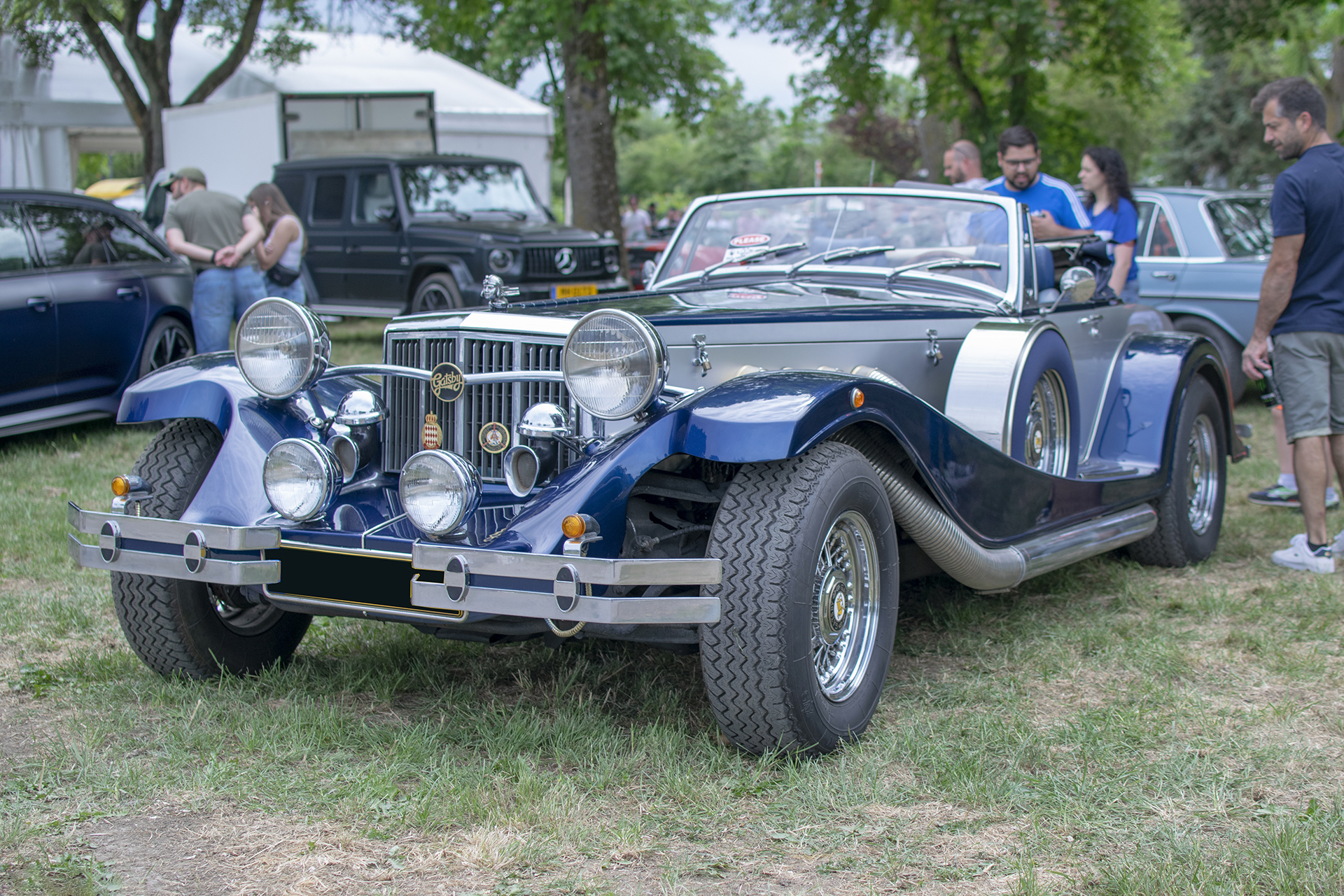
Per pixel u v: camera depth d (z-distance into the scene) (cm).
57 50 1576
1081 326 445
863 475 291
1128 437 464
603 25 1272
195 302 775
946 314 378
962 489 329
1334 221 453
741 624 268
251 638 347
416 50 1891
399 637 381
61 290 705
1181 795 265
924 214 426
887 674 333
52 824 248
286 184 1270
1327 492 574
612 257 1177
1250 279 826
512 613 260
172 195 812
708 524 320
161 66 1568
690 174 7619
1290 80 464
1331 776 277
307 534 292
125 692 331
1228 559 499
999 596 436
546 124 1484
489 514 289
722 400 279
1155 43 1662
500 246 1084
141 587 323
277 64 1716
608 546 272
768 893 223
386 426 335
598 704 322
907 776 278
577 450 288
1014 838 246
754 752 280
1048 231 494
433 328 320
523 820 249
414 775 277
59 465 650
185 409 326
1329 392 470
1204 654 368
